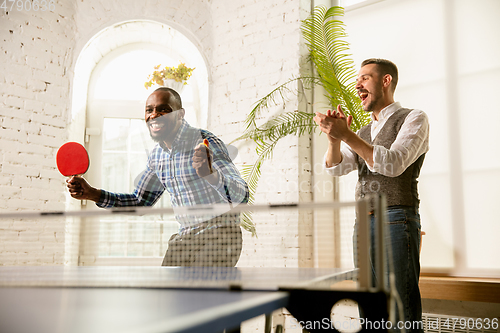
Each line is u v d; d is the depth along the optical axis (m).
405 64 2.65
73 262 2.97
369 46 2.79
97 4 3.16
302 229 2.68
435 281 2.17
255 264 2.75
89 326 0.49
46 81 2.97
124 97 3.35
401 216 1.73
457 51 2.48
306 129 2.78
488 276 2.28
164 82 3.12
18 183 2.79
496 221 2.29
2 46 2.87
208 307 0.61
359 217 0.82
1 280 0.97
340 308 2.38
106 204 1.75
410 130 1.80
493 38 2.38
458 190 2.41
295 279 0.88
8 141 2.80
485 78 2.38
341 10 2.91
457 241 2.39
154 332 0.44
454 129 2.45
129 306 0.63
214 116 3.10
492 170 2.32
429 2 2.59
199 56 3.22
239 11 3.08
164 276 1.00
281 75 2.85
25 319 0.54
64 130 3.00
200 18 3.22
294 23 2.84
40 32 2.98
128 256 3.08
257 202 2.82
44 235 2.83
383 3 2.76
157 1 3.22
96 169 3.22
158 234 3.11
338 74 2.66
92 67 3.31
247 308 0.62
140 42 3.41
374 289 0.76
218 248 1.57
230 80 3.06
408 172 1.80
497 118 2.33
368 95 2.00
